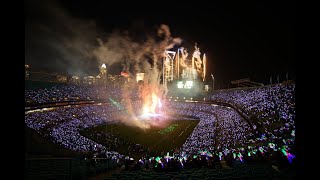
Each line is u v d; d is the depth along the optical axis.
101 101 121.94
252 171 18.97
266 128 56.31
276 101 75.00
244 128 67.81
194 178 17.88
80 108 107.31
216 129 78.25
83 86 131.88
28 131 34.16
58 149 35.22
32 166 16.80
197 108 124.31
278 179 16.31
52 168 17.80
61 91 113.06
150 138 78.12
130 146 67.06
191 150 57.84
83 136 74.88
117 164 35.38
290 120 52.97
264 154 29.91
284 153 23.84
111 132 85.06
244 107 90.00
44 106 92.81
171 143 71.50
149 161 37.12
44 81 114.19
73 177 19.34
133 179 19.02
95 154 42.31
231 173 18.80
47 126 75.12
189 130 89.31
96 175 26.00
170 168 26.03
